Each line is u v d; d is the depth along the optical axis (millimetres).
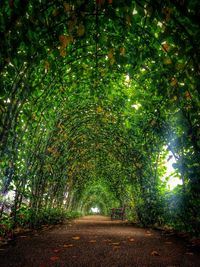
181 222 6621
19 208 7176
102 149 15461
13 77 4312
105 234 6875
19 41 3316
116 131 11359
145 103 5633
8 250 4180
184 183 5723
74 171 17250
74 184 20062
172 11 3086
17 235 6090
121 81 7383
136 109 7125
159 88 4473
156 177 9406
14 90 4234
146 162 9711
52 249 4332
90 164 18656
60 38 3402
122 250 4305
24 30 3260
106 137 13047
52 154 10156
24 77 4410
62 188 14492
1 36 3055
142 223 10383
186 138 4562
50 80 5863
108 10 3465
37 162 8227
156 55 4281
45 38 3871
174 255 3883
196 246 4695
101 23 3863
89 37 4910
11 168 5684
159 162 9438
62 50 3482
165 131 5609
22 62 3732
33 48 3641
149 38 4258
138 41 4523
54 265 3191
